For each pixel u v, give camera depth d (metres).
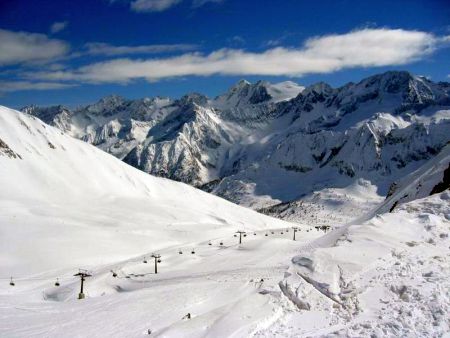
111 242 124.44
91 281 70.94
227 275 53.44
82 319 33.03
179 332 24.39
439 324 21.17
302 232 146.88
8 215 136.75
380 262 28.83
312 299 25.73
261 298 27.00
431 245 32.31
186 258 89.38
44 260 103.00
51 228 128.00
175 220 182.88
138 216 176.50
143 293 42.69
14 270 95.25
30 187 188.75
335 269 28.02
